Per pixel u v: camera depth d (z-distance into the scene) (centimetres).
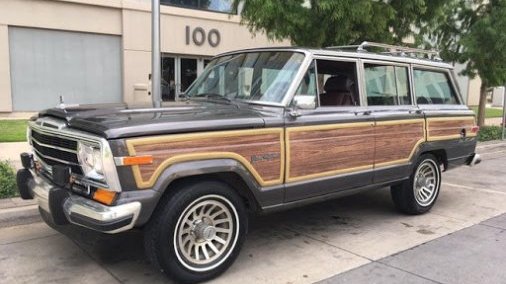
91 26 1753
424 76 675
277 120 475
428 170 680
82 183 412
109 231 382
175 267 417
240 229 457
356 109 563
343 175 543
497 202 756
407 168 628
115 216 380
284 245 541
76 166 419
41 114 490
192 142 416
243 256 506
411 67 651
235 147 442
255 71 541
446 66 714
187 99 565
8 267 464
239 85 545
